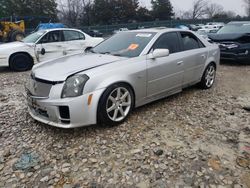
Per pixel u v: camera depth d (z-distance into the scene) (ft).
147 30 16.21
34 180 9.23
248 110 15.40
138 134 12.20
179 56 16.05
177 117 14.19
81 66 12.57
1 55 28.35
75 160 10.28
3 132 12.67
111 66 12.66
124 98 13.14
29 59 29.99
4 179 9.31
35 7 154.10
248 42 30.07
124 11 177.68
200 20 140.97
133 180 9.16
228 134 12.34
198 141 11.66
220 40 31.22
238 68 29.19
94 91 11.71
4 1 143.95
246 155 10.59
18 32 52.54
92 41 33.50
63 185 8.96
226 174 9.41
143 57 13.99
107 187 8.84
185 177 9.26
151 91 14.60
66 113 11.45
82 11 175.32
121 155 10.55
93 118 11.88
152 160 10.20
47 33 30.50
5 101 17.52
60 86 11.39
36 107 12.26
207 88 19.76
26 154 10.76
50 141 11.69
